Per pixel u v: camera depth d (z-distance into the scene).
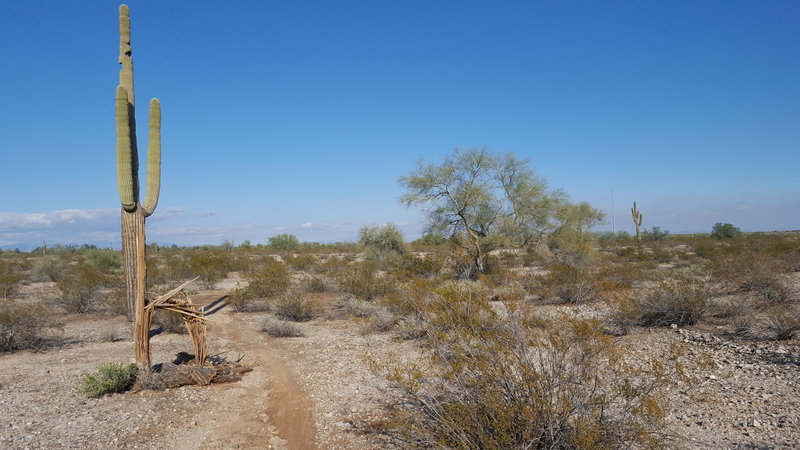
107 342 12.23
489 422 4.31
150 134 8.96
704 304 11.45
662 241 48.84
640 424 4.29
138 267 8.53
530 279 14.75
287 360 10.28
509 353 4.41
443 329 5.05
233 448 6.00
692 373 7.72
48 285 25.48
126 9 10.41
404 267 23.39
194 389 8.30
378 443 5.84
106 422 6.75
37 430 6.43
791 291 13.47
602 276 14.66
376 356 9.67
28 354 11.02
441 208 21.45
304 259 32.38
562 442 4.13
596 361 4.70
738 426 5.68
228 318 15.78
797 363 8.02
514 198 21.92
